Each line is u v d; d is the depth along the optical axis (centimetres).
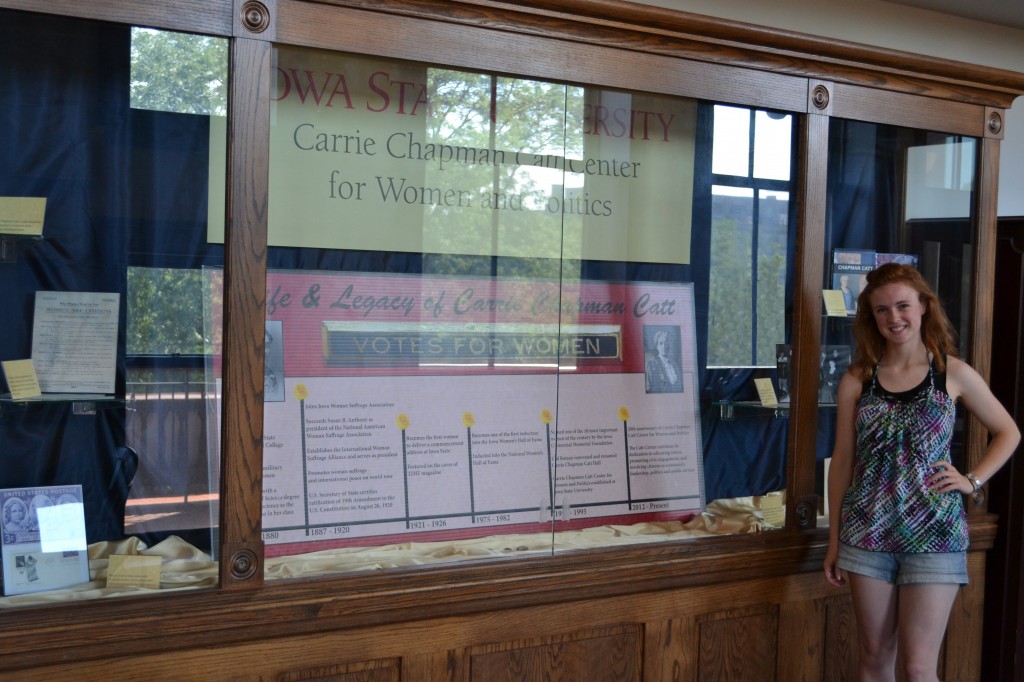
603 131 280
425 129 256
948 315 330
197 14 220
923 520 260
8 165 218
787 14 370
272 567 238
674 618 284
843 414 281
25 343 221
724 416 301
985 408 270
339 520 248
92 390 226
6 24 212
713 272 298
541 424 277
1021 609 344
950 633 330
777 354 304
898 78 311
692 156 292
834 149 307
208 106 226
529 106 268
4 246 219
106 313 227
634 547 279
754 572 295
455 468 264
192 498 230
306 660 236
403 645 246
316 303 247
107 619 215
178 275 229
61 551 221
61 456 224
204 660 225
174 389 229
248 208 227
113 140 224
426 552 257
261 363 230
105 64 221
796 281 302
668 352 295
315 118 242
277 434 242
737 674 296
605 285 286
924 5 391
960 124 324
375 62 246
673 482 294
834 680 313
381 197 253
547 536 275
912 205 322
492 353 271
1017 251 346
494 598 256
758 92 290
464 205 264
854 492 272
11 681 208
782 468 304
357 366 253
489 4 248
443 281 264
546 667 267
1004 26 421
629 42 269
